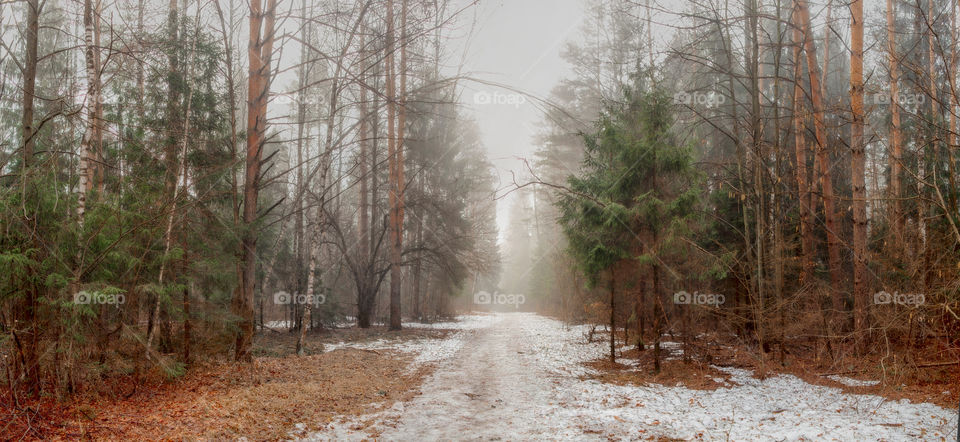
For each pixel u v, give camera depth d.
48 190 7.88
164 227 9.59
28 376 7.53
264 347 16.20
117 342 9.09
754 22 11.93
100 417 7.05
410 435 7.37
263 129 13.34
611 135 12.88
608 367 13.73
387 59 23.02
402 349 17.98
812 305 12.69
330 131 14.94
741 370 12.49
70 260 7.92
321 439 7.04
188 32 13.91
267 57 13.44
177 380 9.73
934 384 9.52
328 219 26.22
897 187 12.80
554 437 7.29
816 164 16.31
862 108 12.04
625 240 12.88
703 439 7.17
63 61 15.08
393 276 25.75
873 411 8.27
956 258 9.70
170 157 12.93
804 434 7.18
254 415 7.71
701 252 12.72
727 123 17.88
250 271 12.73
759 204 12.27
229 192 12.74
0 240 7.25
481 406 9.25
